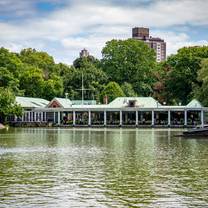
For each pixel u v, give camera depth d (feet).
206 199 88.07
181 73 515.50
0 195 91.76
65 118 506.89
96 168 127.24
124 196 90.84
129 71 627.05
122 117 477.36
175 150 180.34
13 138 259.60
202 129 263.49
